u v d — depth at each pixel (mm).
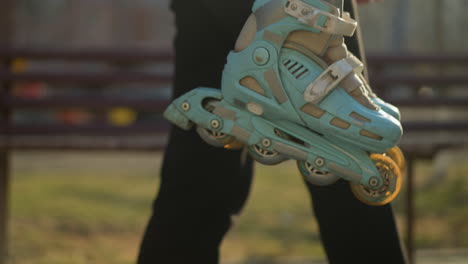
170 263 1487
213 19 1470
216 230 1510
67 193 8414
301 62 1273
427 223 7203
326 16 1246
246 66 1288
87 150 3633
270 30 1274
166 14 35094
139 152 3643
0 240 3820
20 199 7621
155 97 4211
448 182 9180
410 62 4547
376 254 1453
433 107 4520
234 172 1509
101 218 6707
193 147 1478
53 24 33219
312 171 1309
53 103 4141
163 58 4281
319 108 1261
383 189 1303
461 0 17828
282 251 5551
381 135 1233
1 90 4156
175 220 1479
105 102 4180
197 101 1338
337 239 1464
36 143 3621
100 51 4246
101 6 34375
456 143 3689
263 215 7219
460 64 4562
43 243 5348
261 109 1292
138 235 6141
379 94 4543
